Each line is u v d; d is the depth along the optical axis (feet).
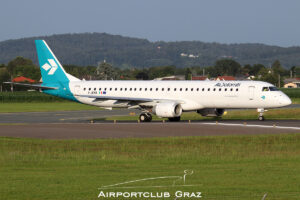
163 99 601.21
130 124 549.54
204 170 265.54
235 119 624.59
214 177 245.04
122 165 285.43
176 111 583.99
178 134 443.73
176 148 359.46
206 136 419.54
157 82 620.49
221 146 369.30
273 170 263.90
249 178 241.55
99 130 486.38
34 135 446.60
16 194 210.79
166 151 345.72
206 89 583.17
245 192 211.82
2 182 234.17
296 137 408.87
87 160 305.32
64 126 531.91
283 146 365.40
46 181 236.43
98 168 275.80
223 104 578.25
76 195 210.38
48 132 470.80
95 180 239.09
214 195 208.13
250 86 564.71
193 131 465.06
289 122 557.33
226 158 309.22
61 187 223.92
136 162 297.53
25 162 298.76
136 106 621.31
